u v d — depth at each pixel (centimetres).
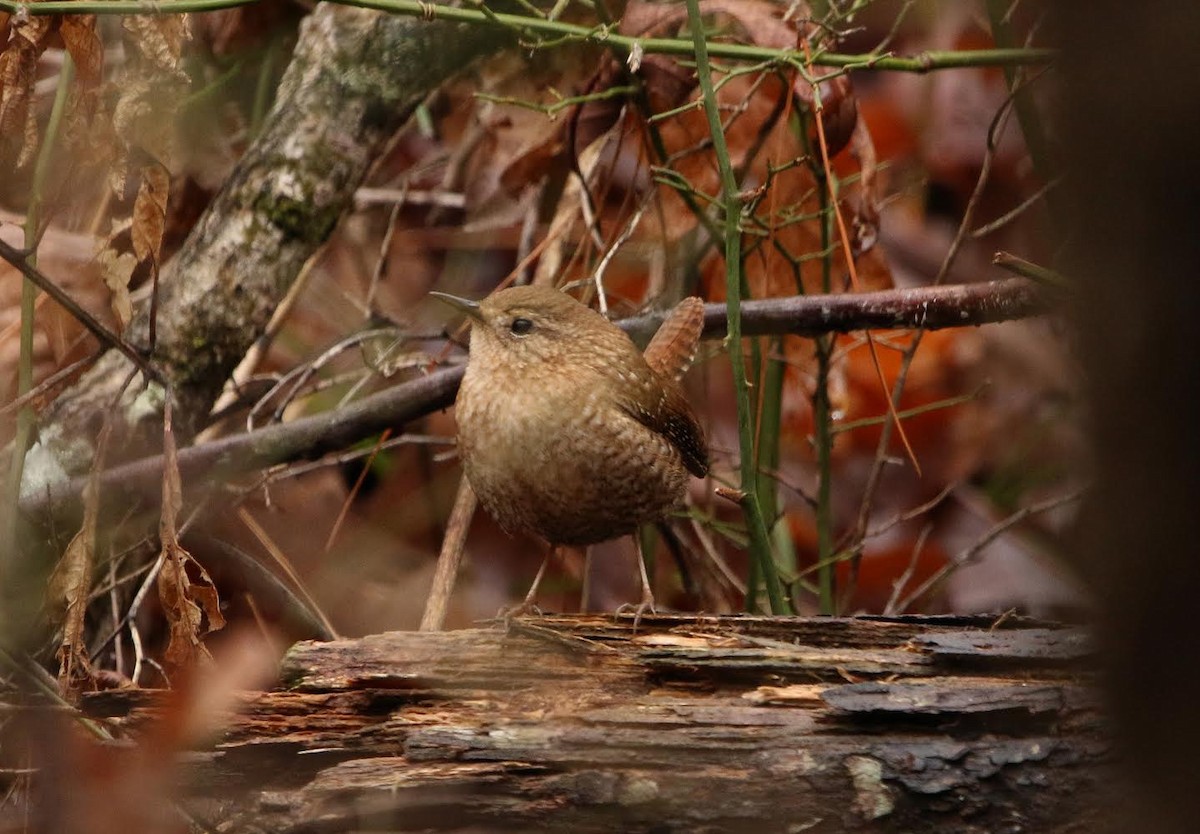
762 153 1041
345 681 632
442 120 1335
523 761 578
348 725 618
